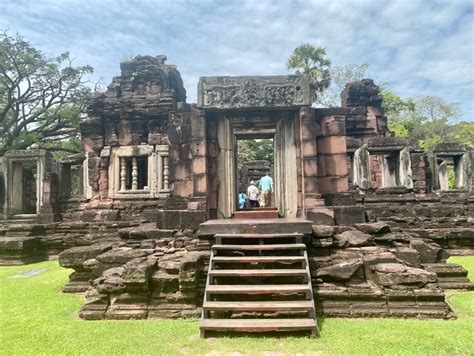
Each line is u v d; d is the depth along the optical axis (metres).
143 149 16.92
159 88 17.59
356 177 18.52
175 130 9.45
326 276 6.67
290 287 6.01
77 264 8.50
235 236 7.19
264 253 7.27
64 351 4.92
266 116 9.51
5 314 6.74
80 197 17.36
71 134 28.97
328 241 7.27
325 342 5.05
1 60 24.47
